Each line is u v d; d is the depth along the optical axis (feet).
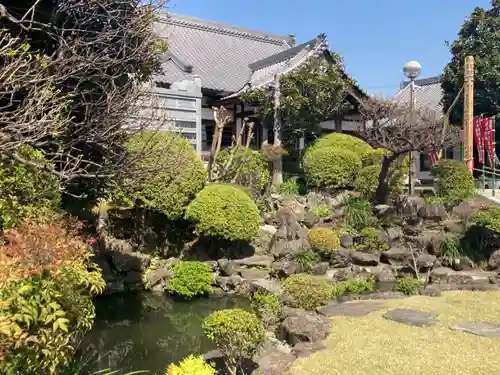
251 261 29.91
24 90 15.87
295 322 18.12
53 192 14.48
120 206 31.94
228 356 15.21
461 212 35.73
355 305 21.71
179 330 22.36
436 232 33.88
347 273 28.09
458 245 30.86
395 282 26.94
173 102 38.88
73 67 15.89
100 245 28.60
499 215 30.58
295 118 45.14
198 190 31.35
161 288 28.30
